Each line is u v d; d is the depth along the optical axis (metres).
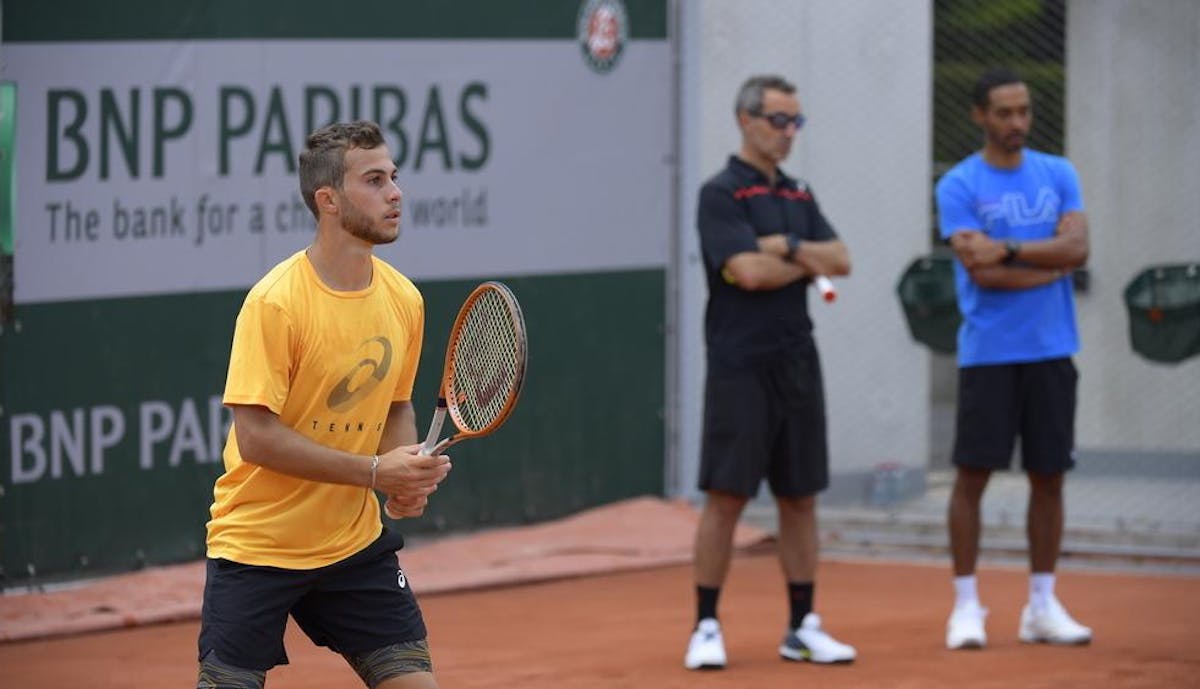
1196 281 24.77
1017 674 18.55
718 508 18.92
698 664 18.78
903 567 25.91
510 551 25.72
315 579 11.92
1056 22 31.64
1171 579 24.78
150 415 23.16
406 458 11.52
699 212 19.06
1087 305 31.28
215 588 11.87
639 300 28.56
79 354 22.38
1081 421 31.34
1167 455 30.64
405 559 25.00
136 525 23.08
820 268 18.62
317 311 11.60
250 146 23.98
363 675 12.30
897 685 18.05
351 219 11.57
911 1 29.78
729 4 28.70
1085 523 27.55
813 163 29.36
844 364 29.73
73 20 22.11
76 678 18.55
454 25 26.11
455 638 20.88
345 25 24.89
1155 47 30.78
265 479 11.77
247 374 11.43
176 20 23.09
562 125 27.45
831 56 29.36
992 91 19.98
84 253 22.34
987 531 27.58
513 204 26.94
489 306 11.70
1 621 20.69
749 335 18.69
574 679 18.45
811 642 19.23
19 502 21.89
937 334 26.23
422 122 25.81
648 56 28.45
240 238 23.97
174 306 23.33
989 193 20.08
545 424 27.45
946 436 37.56
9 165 21.56
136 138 22.80
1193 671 18.66
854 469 29.77
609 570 25.12
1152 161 30.94
